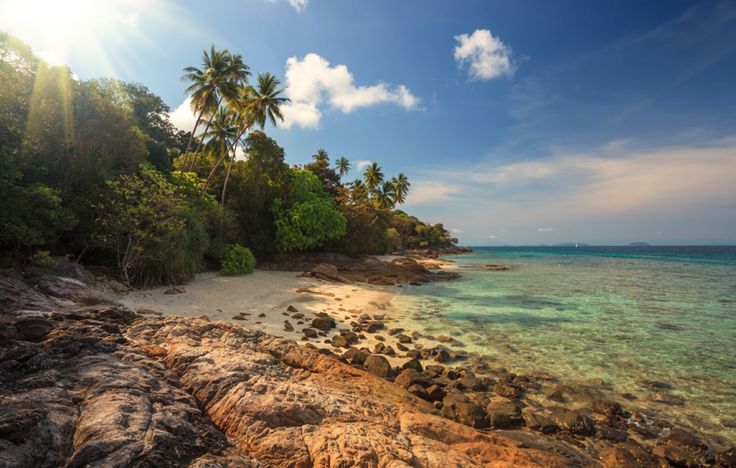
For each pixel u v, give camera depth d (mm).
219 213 27562
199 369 6707
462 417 7535
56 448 3979
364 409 6523
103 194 17406
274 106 33094
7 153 13297
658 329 15492
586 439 7055
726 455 6445
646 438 7199
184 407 5355
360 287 26812
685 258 81500
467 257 87188
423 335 13984
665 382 9852
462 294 25219
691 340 13867
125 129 19734
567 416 7590
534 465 5297
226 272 25672
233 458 4520
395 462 4586
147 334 8422
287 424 5438
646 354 12156
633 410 8297
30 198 13711
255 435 5117
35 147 15398
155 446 4172
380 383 8320
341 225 38375
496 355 11867
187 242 20422
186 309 14648
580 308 20141
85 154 17562
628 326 16000
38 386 5164
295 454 4738
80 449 3855
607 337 14164
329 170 64812
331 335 13258
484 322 16453
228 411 5617
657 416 8023
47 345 6539
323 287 24750
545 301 22453
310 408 5961
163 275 19188
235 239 31750
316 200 39219
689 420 7895
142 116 40969
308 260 37125
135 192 17969
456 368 10633
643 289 28250
